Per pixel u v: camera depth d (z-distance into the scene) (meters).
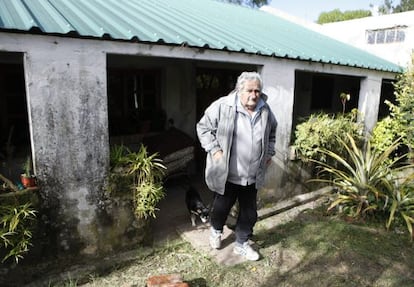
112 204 3.07
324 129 4.81
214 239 3.32
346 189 4.36
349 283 2.89
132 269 3.02
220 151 2.87
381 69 6.00
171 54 3.21
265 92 4.18
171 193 5.18
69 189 2.82
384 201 4.16
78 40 2.67
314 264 3.18
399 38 8.98
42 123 2.62
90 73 2.77
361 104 6.10
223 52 3.61
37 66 2.52
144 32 3.19
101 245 3.08
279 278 2.94
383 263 3.21
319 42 6.84
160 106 5.95
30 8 2.98
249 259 3.21
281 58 4.21
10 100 4.63
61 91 2.66
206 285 2.82
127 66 5.43
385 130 6.25
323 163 5.01
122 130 5.54
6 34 2.36
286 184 4.78
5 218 2.47
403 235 3.80
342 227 3.96
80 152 2.83
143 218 3.31
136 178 3.18
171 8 5.40
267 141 2.98
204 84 6.41
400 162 6.77
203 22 4.91
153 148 4.99
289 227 3.98
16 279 2.69
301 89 8.23
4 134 4.56
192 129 6.32
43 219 2.73
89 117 2.83
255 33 5.33
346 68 5.36
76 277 2.82
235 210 4.23
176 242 3.52
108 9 3.87
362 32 9.77
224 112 2.84
